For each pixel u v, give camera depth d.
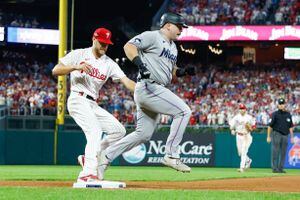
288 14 56.28
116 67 16.34
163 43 15.66
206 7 58.69
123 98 54.91
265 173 31.88
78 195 12.84
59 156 44.09
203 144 44.00
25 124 43.94
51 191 13.84
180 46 61.47
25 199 11.99
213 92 57.44
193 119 51.16
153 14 66.12
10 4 65.12
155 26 58.41
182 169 16.16
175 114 15.92
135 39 15.24
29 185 16.48
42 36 59.06
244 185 18.08
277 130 33.50
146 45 15.46
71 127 44.34
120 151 16.81
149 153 43.66
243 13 57.22
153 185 17.38
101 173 16.80
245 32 55.78
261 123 51.31
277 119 33.47
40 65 63.12
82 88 16.25
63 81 44.16
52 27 66.38
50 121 44.44
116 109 51.94
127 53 15.17
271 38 55.31
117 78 16.33
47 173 27.66
